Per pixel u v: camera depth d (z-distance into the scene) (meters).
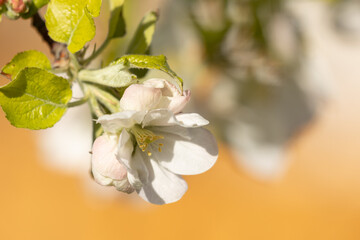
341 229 1.10
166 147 0.30
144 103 0.29
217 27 0.41
